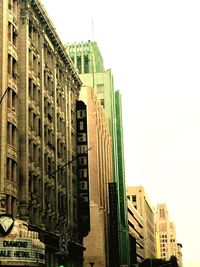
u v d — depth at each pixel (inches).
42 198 2212.1
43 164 2272.4
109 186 4362.7
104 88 5359.3
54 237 2282.2
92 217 3885.3
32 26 2276.1
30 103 2151.8
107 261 4077.3
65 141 2827.3
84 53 5610.2
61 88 2834.6
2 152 1772.9
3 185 1750.7
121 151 5585.6
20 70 2092.8
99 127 4394.7
